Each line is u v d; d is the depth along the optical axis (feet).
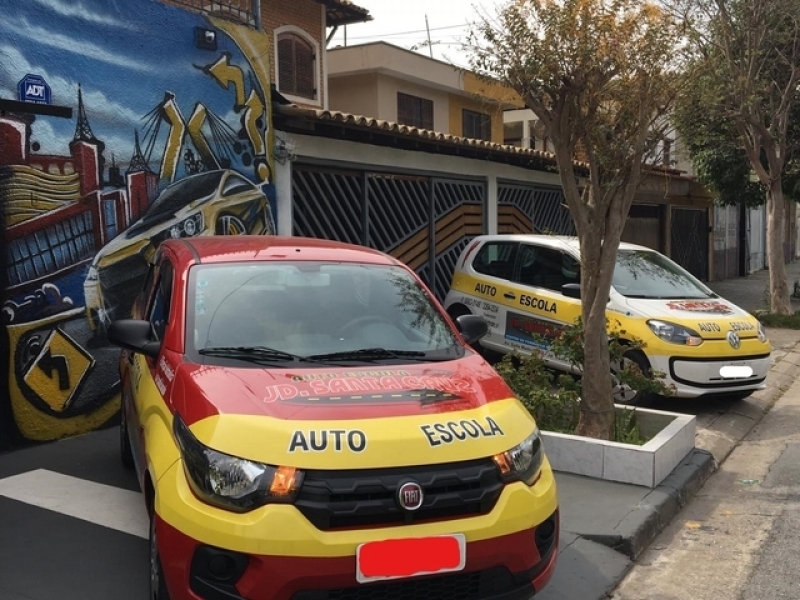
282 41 57.62
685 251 73.51
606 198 20.16
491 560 10.31
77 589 12.65
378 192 34.71
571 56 18.80
